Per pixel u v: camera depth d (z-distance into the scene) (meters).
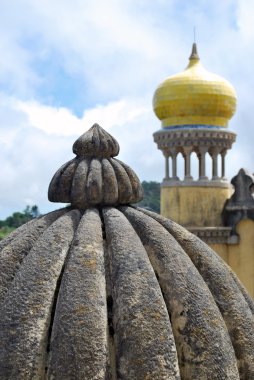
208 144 31.92
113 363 6.78
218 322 7.20
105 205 8.62
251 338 7.59
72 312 6.79
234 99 32.50
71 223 8.06
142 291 7.05
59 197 8.69
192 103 31.95
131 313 6.86
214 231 31.61
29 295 7.09
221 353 6.99
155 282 7.21
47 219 8.38
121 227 7.93
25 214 87.50
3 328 6.88
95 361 6.53
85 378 6.43
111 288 7.30
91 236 7.71
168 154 32.81
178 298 7.23
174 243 7.93
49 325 6.98
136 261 7.39
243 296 8.21
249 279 31.45
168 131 32.25
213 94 31.80
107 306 7.14
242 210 31.62
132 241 7.71
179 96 32.00
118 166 8.84
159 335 6.74
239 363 7.46
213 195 32.16
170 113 32.59
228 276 8.10
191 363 6.92
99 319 6.80
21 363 6.66
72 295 6.94
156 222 8.30
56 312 6.89
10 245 8.01
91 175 8.55
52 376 6.48
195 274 7.58
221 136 31.95
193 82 31.88
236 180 32.00
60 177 8.73
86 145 8.87
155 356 6.61
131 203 9.00
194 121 32.25
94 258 7.39
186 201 32.19
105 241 7.88
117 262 7.39
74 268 7.24
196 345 6.98
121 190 8.71
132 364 6.57
